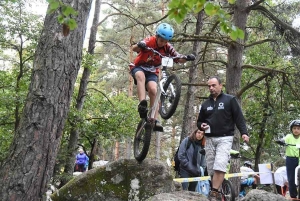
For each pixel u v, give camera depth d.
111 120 15.70
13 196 4.69
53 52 4.96
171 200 5.12
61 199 6.00
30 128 4.84
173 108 5.10
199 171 7.00
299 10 12.17
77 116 13.98
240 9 11.72
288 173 7.27
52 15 5.05
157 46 5.43
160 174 5.98
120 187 5.98
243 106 17.28
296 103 14.66
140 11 21.83
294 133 7.27
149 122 5.42
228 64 11.69
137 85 5.45
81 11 5.09
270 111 14.66
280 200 5.56
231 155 6.87
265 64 14.63
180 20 3.25
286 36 11.42
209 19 16.50
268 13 11.41
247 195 5.73
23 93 12.14
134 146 6.13
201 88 20.58
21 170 4.75
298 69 11.58
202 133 6.98
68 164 14.05
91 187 6.00
